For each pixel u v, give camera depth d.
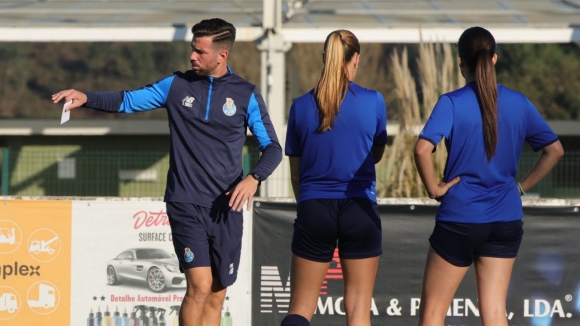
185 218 17.09
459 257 16.33
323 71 16.61
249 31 39.03
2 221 23.09
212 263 17.69
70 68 131.25
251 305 23.33
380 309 23.06
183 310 17.27
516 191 16.44
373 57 94.19
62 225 23.19
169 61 131.62
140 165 47.00
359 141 16.47
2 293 23.14
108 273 23.14
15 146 48.16
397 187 35.97
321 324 22.98
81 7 47.78
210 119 17.05
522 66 104.94
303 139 16.78
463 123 16.05
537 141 16.66
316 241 16.72
